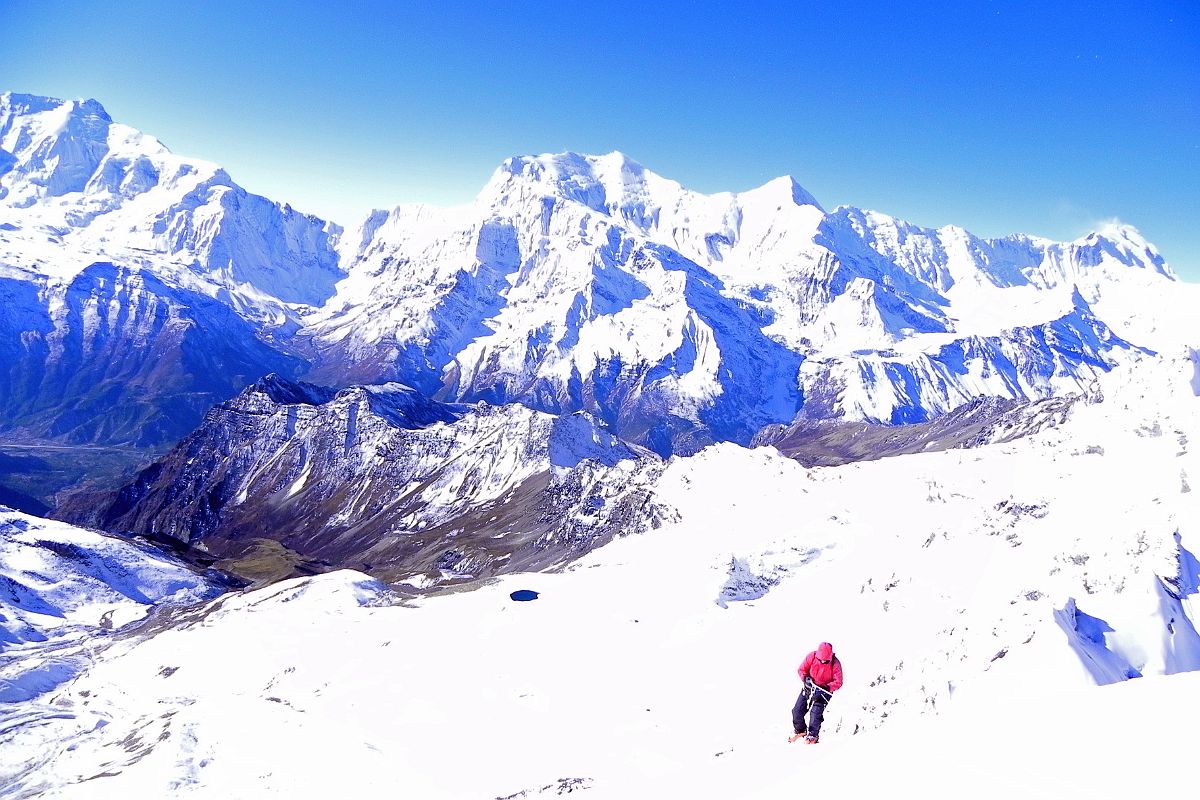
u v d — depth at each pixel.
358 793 71.44
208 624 157.50
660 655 102.75
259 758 81.44
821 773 9.62
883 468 175.50
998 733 8.88
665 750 73.56
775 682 86.56
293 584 173.88
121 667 142.38
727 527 159.38
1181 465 113.44
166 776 78.75
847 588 110.31
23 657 164.00
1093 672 57.53
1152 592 72.88
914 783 7.84
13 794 93.81
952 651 65.94
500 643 113.25
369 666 113.56
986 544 109.25
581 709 88.38
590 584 140.50
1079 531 100.75
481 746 79.12
